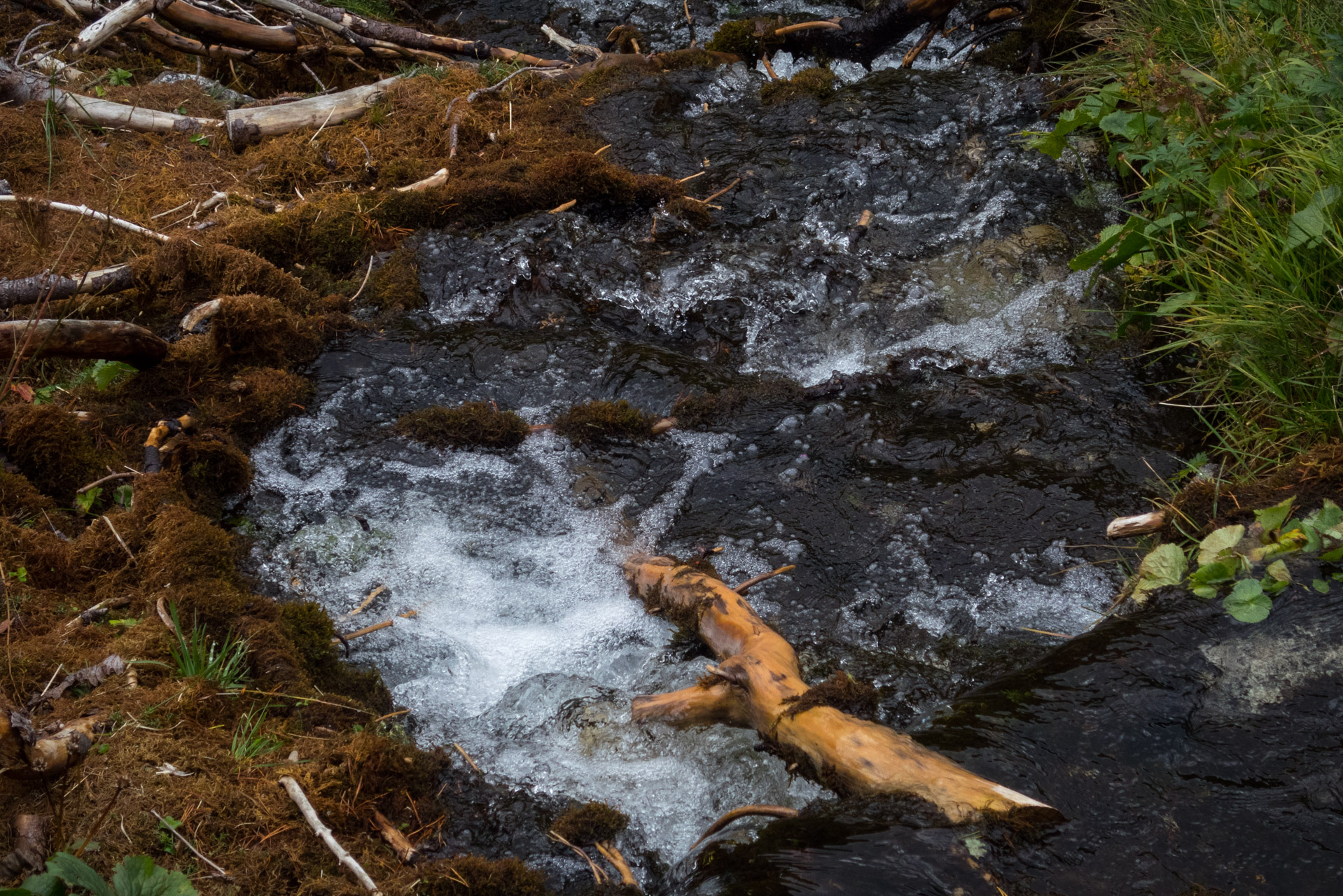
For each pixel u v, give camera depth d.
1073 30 6.47
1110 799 2.31
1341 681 2.51
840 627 3.32
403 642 3.35
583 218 5.28
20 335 3.77
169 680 2.74
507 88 6.63
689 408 4.26
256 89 7.27
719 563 3.60
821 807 2.48
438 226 5.27
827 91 6.45
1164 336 4.43
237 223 5.02
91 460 3.63
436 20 8.67
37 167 5.54
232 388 4.12
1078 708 2.56
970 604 3.37
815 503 3.83
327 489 3.95
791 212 5.49
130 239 4.93
